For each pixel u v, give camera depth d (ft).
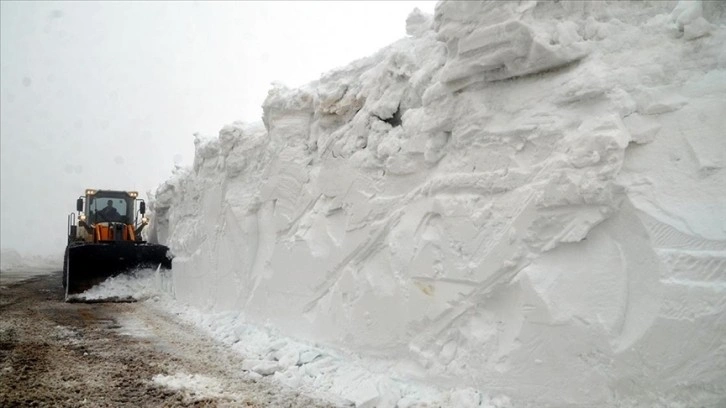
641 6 13.16
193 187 40.57
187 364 20.10
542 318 12.62
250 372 19.17
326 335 21.01
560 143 13.17
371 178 20.11
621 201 11.78
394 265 17.75
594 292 11.90
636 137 11.96
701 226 10.57
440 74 17.16
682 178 11.23
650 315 10.89
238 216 30.25
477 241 14.76
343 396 16.39
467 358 14.67
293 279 24.16
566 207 12.63
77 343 23.32
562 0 13.78
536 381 12.69
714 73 11.53
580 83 12.97
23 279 63.16
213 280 33.78
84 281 42.50
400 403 14.98
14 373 17.65
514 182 14.15
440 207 16.15
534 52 13.73
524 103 14.49
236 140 32.55
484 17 14.62
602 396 11.36
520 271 13.60
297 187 25.35
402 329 17.12
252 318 27.55
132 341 24.44
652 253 11.09
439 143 17.02
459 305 15.21
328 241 22.12
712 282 10.14
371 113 20.81
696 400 10.01
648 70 12.26
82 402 14.99
